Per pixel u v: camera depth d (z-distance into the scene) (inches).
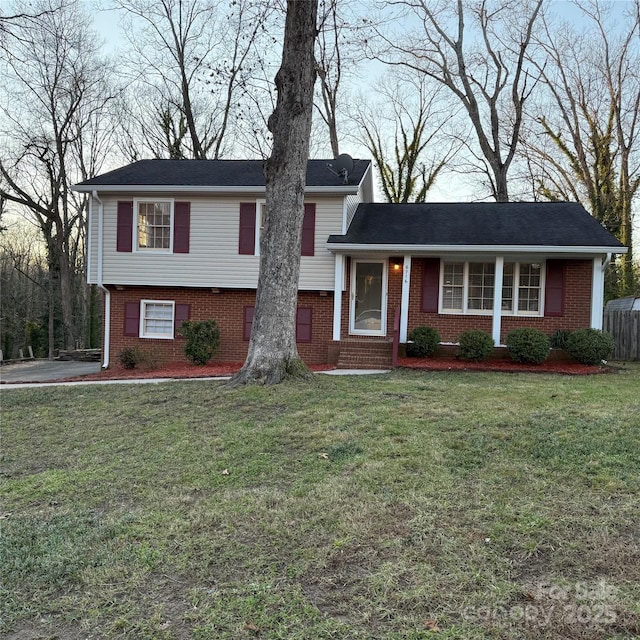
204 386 337.4
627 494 145.1
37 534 135.6
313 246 512.1
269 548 123.2
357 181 503.2
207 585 108.9
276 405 269.4
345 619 95.4
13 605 104.3
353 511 140.2
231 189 504.1
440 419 233.1
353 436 210.1
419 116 1060.5
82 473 183.6
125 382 392.8
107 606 102.9
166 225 529.7
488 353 453.4
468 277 503.5
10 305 1257.4
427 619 94.2
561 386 329.7
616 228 835.4
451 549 118.0
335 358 482.6
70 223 986.1
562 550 116.2
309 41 325.1
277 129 327.3
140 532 134.1
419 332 472.1
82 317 1282.0
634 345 577.0
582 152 882.8
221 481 169.6
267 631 92.9
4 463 200.4
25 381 439.5
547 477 159.6
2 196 850.8
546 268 489.4
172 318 543.2
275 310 325.4
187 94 920.3
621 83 840.3
